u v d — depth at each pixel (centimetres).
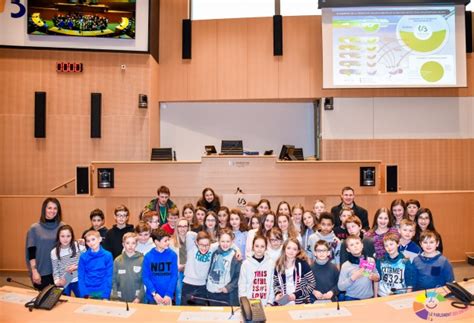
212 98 762
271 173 573
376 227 391
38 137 695
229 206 566
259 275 309
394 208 405
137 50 709
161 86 769
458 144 754
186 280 357
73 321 223
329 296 305
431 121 755
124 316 230
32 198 583
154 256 330
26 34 692
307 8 770
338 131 753
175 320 225
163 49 769
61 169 702
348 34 717
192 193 571
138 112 715
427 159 752
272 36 759
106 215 574
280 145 804
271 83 755
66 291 367
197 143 796
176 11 770
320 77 752
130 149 714
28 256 383
